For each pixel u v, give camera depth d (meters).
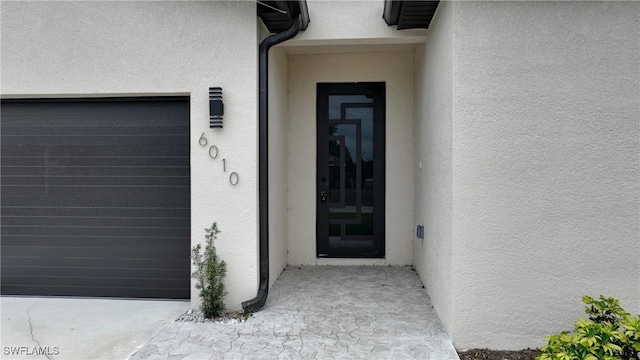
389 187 5.98
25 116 4.68
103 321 3.97
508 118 3.31
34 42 4.32
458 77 3.33
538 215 3.31
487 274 3.35
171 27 4.20
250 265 4.20
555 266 3.31
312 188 6.04
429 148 4.50
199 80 4.20
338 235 6.09
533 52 3.29
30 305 4.44
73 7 4.28
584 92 3.27
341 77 5.96
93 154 4.64
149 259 4.63
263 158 4.29
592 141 3.27
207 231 4.20
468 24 3.32
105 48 4.27
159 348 3.35
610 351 2.52
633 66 3.25
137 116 4.59
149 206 4.62
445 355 3.21
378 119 6.03
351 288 4.89
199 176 4.22
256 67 4.17
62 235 4.70
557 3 3.28
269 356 3.20
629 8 3.25
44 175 4.69
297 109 6.04
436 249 4.09
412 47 5.68
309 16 4.62
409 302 4.40
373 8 4.59
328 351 3.28
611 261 3.28
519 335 3.35
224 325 3.81
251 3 4.12
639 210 3.26
